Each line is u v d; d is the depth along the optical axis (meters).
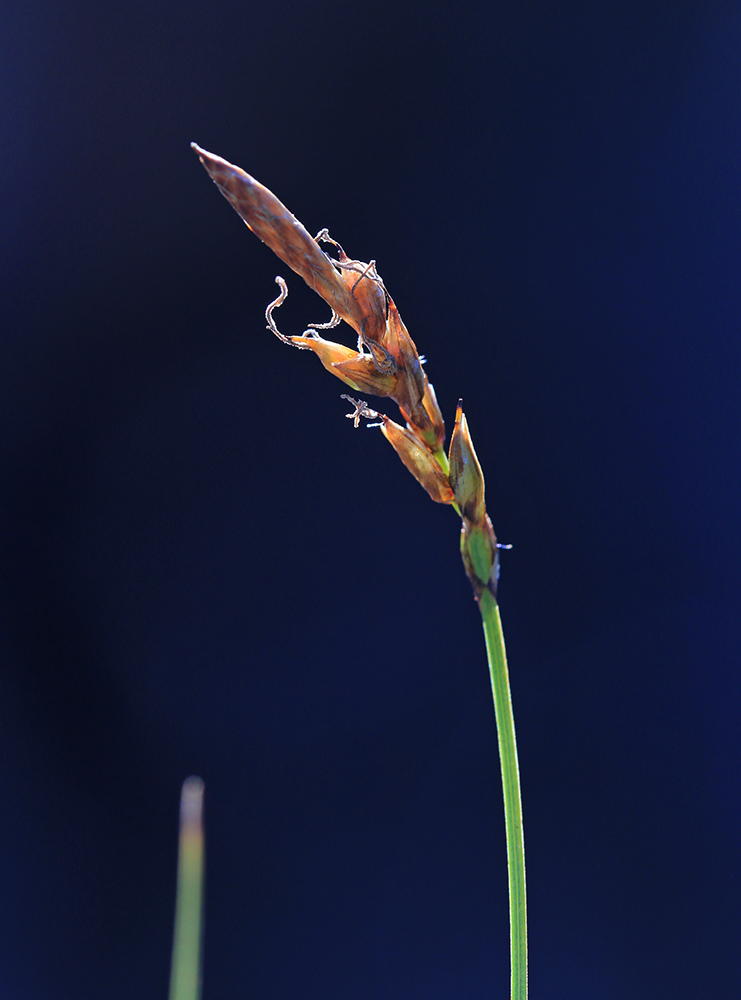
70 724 0.25
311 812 0.25
